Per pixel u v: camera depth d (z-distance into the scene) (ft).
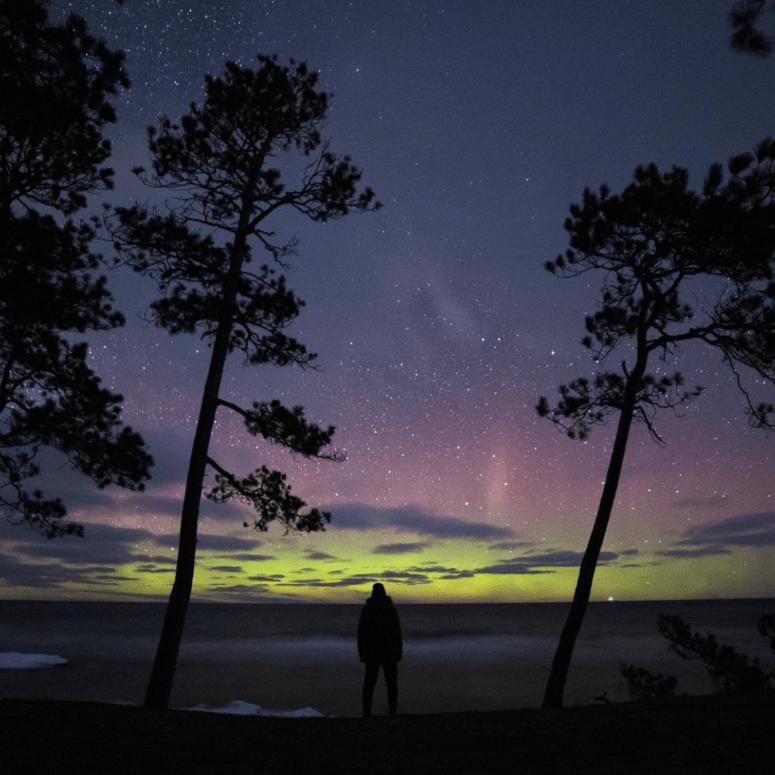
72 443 48.26
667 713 22.27
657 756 16.81
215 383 43.88
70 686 102.68
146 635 240.73
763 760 15.72
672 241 42.09
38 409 47.60
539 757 17.69
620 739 18.94
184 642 223.51
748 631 247.91
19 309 42.88
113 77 42.22
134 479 49.65
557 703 39.55
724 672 43.14
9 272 41.09
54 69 40.75
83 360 49.01
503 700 90.89
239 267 45.55
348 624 375.45
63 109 40.55
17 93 39.68
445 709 82.84
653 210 41.63
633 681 44.21
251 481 44.86
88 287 47.01
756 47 14.56
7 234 38.99
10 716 22.30
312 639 235.40
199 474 42.29
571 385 45.37
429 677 119.75
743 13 14.57
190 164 45.39
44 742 19.61
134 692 95.91
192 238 43.86
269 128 46.57
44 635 241.76
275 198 46.50
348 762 18.34
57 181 44.86
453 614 604.49
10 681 108.68
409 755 18.83
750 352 41.83
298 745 20.45
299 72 46.73
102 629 286.46
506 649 188.03
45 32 39.27
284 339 44.37
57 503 50.31
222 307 42.91
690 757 16.44
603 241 43.52
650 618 431.43
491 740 19.98
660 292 44.06
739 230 39.34
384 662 30.09
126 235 42.98
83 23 40.98
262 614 615.57
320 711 81.87
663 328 44.39
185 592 40.40
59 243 41.09
